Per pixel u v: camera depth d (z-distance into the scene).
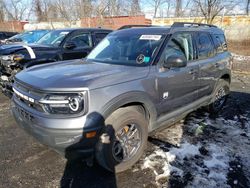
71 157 2.58
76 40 6.34
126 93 2.73
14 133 3.96
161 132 4.06
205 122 4.57
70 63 3.53
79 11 27.08
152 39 3.52
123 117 2.77
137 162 3.18
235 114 5.08
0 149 3.46
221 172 3.01
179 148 3.55
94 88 2.50
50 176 2.91
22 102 2.83
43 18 35.50
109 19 26.09
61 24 29.42
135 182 2.81
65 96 2.42
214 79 4.62
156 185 2.76
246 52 16.50
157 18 27.72
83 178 2.88
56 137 2.42
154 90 3.12
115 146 2.84
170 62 3.18
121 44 3.74
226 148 3.60
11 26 35.69
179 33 3.71
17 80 3.02
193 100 4.07
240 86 7.71
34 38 9.73
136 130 3.00
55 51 5.79
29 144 3.62
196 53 4.02
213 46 4.58
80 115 2.42
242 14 22.94
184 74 3.61
